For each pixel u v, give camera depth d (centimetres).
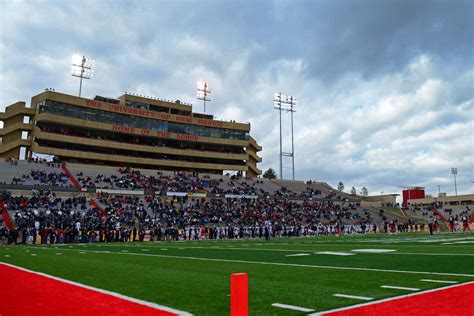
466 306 647
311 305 675
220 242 3219
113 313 630
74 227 3478
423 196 9156
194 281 964
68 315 621
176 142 7006
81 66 6419
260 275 1058
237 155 7356
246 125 7562
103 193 4912
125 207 4622
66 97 5797
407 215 6681
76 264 1401
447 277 966
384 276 1000
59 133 5769
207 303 701
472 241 2573
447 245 2191
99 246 2756
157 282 950
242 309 452
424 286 840
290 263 1364
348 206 6600
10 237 3228
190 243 3103
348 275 1033
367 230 5356
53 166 5297
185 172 6450
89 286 897
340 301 704
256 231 4541
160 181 5744
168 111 7075
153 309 655
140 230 3753
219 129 7288
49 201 4281
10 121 5928
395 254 1647
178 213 4791
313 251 1917
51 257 1725
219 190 5884
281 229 4747
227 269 1211
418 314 599
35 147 5522
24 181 4584
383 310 626
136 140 6575
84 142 5888
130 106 6475
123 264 1390
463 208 6962
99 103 6081
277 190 6625
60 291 836
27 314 630
